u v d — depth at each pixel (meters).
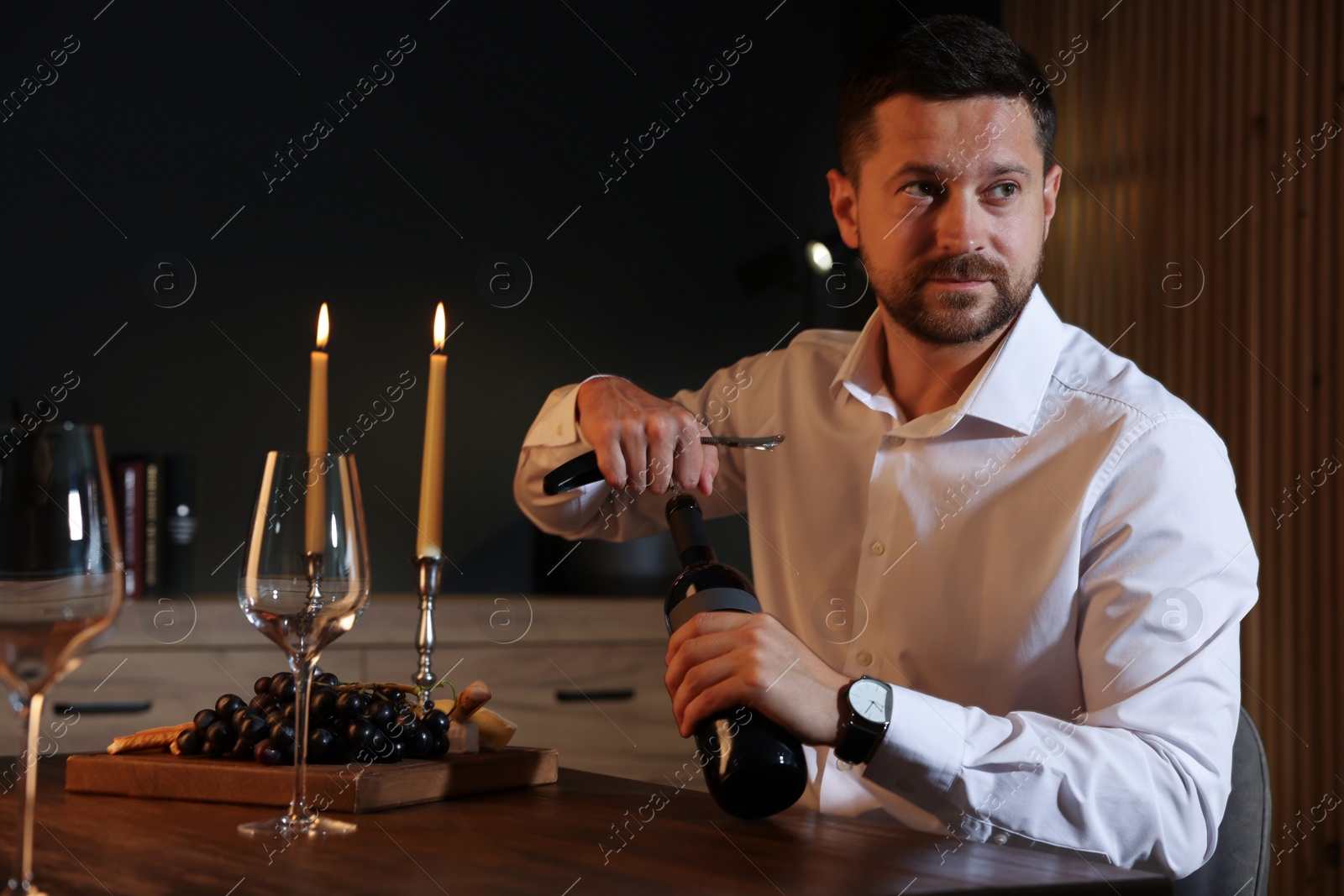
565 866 0.63
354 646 2.03
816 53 2.83
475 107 2.57
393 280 2.50
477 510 2.52
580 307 2.62
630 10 2.69
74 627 0.60
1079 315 2.74
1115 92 2.68
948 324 1.13
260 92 2.44
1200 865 0.94
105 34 2.35
